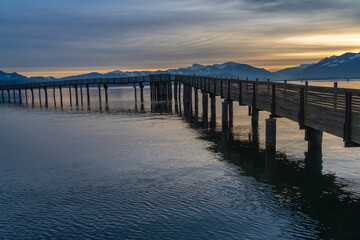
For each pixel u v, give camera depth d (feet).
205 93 113.29
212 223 35.35
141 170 54.90
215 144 72.74
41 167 58.90
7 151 72.49
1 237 34.01
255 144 71.56
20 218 38.14
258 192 43.42
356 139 37.09
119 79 205.67
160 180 49.47
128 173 53.52
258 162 57.36
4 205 41.91
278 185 45.80
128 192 44.98
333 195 41.65
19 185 49.34
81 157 65.05
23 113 153.48
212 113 110.42
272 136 58.49
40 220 37.52
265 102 63.52
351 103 37.88
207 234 33.14
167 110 147.84
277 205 39.22
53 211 39.75
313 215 36.37
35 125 110.42
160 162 59.36
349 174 49.14
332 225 34.09
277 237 32.17
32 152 70.90
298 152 62.39
